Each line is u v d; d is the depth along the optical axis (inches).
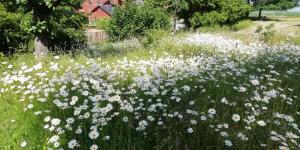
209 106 235.0
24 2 425.7
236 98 241.9
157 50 499.8
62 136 198.7
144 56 445.4
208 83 280.2
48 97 261.1
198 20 1013.2
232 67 328.8
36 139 203.8
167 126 201.0
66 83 282.7
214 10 1036.5
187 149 174.7
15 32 561.9
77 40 636.1
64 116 215.5
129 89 265.9
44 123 218.8
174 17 1042.7
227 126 187.0
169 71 325.7
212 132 191.0
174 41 573.9
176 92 236.4
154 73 305.6
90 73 312.0
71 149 184.7
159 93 237.1
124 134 199.9
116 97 210.5
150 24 1010.1
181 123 202.2
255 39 648.4
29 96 272.4
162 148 181.9
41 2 424.2
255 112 206.8
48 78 307.6
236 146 180.1
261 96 253.9
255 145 187.8
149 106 227.5
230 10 1051.9
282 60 404.5
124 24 1005.2
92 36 1060.5
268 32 668.7
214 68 330.3
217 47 526.3
